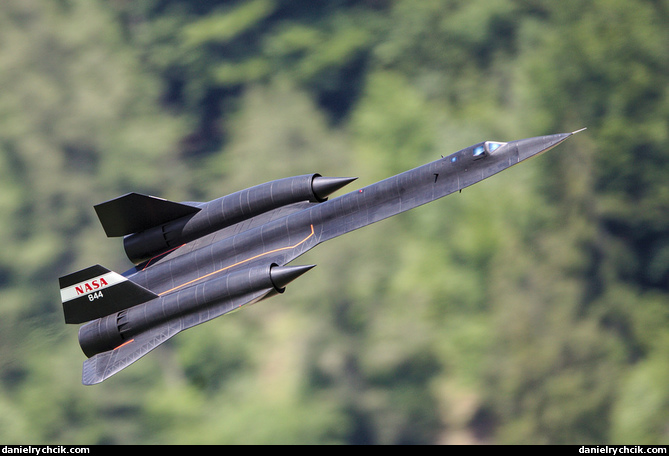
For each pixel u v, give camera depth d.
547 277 143.50
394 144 169.38
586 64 160.38
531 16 170.12
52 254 175.12
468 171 47.41
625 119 157.25
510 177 148.50
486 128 164.00
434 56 179.62
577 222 149.00
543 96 161.38
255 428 133.88
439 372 134.25
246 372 139.88
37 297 170.75
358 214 49.50
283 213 53.00
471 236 143.00
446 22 179.50
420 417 130.75
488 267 142.00
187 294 49.16
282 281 47.75
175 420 137.88
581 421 129.12
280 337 141.62
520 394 131.12
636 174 154.88
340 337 140.25
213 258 52.03
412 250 144.75
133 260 56.59
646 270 151.12
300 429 132.25
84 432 134.38
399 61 184.25
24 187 181.88
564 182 150.75
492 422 129.62
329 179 52.62
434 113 172.50
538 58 164.12
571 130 158.62
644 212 153.25
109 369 49.19
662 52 157.62
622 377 133.88
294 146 172.00
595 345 137.75
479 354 134.62
